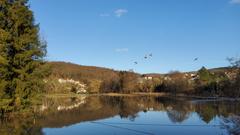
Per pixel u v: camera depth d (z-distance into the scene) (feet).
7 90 115.75
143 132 108.37
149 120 145.59
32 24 123.13
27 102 119.34
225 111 180.55
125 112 188.14
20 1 118.73
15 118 119.65
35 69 121.39
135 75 576.61
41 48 123.85
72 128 114.62
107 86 577.84
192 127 120.06
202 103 263.49
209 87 426.10
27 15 119.85
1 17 113.39
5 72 110.73
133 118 154.71
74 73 629.10
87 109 208.54
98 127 119.14
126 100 340.59
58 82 451.94
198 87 447.42
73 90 543.80
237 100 244.63
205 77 446.19
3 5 114.83
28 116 126.62
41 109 192.65
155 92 550.36
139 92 561.43
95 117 157.58
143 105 252.83
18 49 115.24
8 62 111.45
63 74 581.12
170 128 117.91
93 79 606.55
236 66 208.95
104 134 103.09
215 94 397.19
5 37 110.22
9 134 93.40
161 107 227.40
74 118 148.77
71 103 277.44
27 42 117.29
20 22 116.78
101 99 367.25
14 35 115.75
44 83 125.39
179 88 489.26
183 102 286.05
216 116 158.40
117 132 107.96
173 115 167.84
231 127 91.97
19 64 117.29
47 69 124.57
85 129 113.70
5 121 115.14
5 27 115.75
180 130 113.09
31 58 120.67
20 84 115.14
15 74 116.88
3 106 110.52
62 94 472.85
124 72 577.84
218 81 395.75
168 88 521.65
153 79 573.74
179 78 504.84
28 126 109.09
